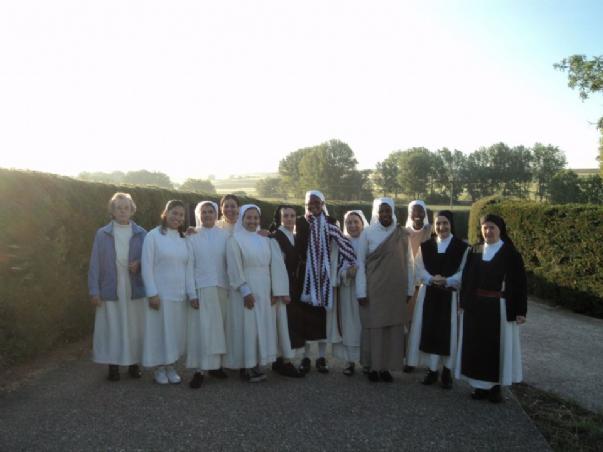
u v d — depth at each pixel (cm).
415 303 615
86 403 480
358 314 593
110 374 546
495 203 1354
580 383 585
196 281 553
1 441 398
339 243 584
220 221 638
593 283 966
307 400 505
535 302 1097
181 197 1055
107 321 541
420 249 597
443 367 559
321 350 612
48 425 430
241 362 554
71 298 687
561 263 1043
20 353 583
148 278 530
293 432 429
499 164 7744
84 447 392
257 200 1623
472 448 411
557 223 1056
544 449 412
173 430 426
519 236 1189
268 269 568
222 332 553
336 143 7538
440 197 7656
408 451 402
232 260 549
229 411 470
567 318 950
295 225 616
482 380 509
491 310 511
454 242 575
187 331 555
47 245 634
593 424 459
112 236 544
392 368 564
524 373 616
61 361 610
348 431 435
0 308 559
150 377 567
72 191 695
